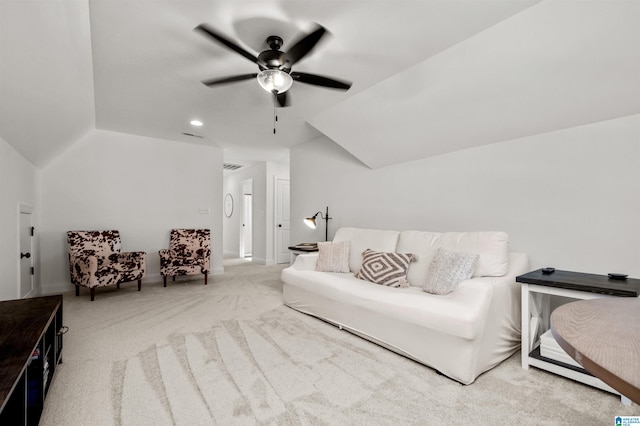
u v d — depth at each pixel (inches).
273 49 84.2
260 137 189.3
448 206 126.9
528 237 102.8
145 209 189.3
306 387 70.3
